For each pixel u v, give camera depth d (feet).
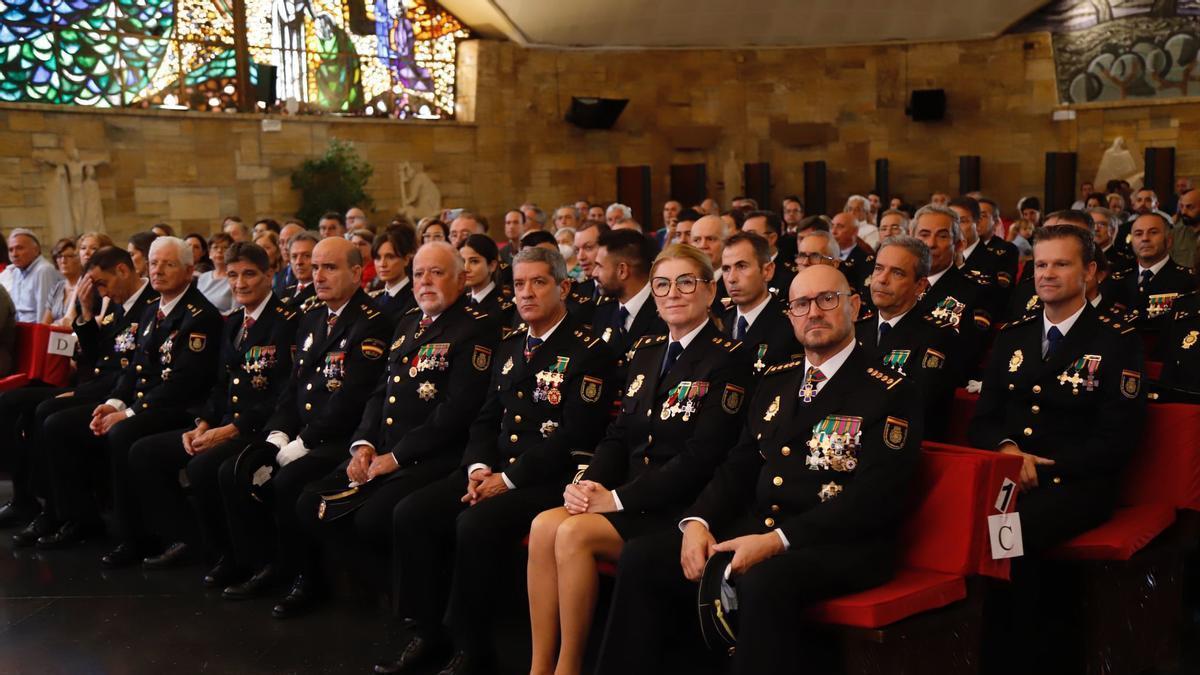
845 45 63.21
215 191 49.14
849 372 10.83
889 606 9.79
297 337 16.58
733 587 10.05
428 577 12.95
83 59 45.42
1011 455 10.87
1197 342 15.34
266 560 15.55
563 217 33.42
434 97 58.13
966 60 61.82
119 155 46.14
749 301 15.57
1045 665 12.26
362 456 14.49
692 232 19.86
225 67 49.85
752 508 11.30
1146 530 11.73
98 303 21.95
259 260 17.03
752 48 63.52
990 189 62.03
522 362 13.73
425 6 57.41
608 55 62.08
